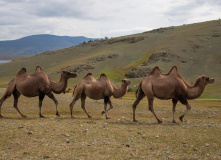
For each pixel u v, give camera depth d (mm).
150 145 7562
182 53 95312
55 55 132000
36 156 6270
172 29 137625
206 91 50750
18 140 7535
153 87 11367
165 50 99562
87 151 6770
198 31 119188
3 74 111625
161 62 89188
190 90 11648
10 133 8172
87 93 12781
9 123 9758
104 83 12672
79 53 128125
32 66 117438
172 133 9117
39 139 7719
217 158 6512
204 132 9344
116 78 81188
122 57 103938
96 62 100188
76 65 98062
